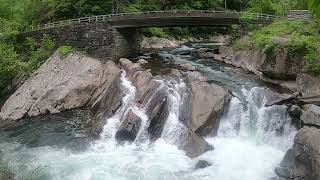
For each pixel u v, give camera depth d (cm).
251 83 3052
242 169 2139
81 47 4269
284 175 1988
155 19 4334
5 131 2867
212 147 2345
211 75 3347
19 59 3988
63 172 2192
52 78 3475
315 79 2630
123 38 4647
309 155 1908
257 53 3453
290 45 2978
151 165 2234
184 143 2419
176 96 2692
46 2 5175
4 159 2377
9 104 3284
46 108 3183
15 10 5091
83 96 3297
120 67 3628
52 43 4147
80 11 5034
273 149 2353
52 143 2592
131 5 6191
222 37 7631
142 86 2895
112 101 2922
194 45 6216
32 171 2219
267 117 2470
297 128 2317
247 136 2494
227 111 2558
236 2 8269
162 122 2589
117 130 2544
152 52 5103
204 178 2069
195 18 4300
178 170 2162
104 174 2156
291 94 2678
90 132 2708
